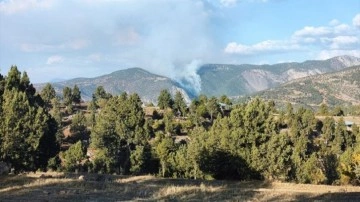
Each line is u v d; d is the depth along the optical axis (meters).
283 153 52.00
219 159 54.25
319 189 33.53
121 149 88.38
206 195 26.42
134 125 91.69
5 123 56.72
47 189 27.25
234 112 54.88
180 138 116.69
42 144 60.94
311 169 56.84
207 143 55.94
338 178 57.22
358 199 25.84
